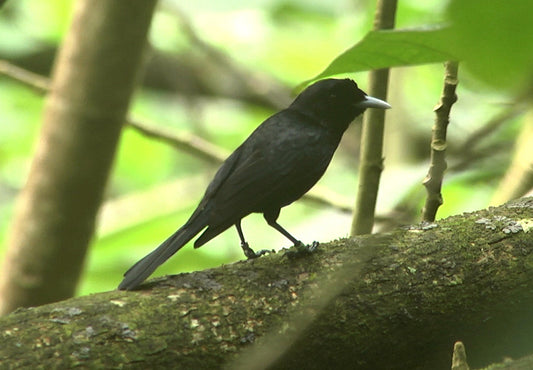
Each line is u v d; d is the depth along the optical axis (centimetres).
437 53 415
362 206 741
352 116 862
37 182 952
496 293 594
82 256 973
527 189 935
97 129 934
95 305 520
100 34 911
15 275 962
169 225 1331
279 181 759
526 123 962
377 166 738
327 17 1547
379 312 570
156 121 1622
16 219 968
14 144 1549
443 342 594
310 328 554
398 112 1437
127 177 1609
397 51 415
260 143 778
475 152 1066
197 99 1587
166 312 529
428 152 1462
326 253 609
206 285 560
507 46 163
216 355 528
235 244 1330
